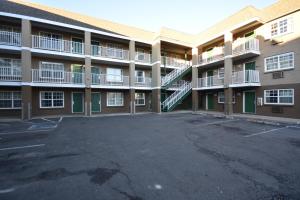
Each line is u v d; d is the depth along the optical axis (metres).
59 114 18.06
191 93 23.94
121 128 11.16
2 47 13.95
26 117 14.72
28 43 14.87
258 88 16.67
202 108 24.61
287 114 14.38
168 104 21.47
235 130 10.46
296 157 5.86
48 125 12.10
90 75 17.84
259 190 3.78
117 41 20.94
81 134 9.38
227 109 17.73
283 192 3.71
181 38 23.30
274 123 12.70
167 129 10.84
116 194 3.63
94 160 5.57
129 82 20.80
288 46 14.37
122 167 5.02
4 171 4.73
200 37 22.83
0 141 7.88
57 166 5.08
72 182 4.13
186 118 16.14
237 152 6.40
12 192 3.69
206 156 5.97
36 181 4.17
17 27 15.77
